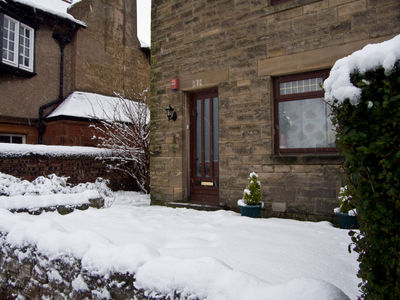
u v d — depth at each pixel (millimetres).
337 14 5105
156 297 1926
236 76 6195
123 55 15523
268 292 1562
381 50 1522
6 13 10953
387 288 1478
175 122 7164
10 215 3830
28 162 8398
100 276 2301
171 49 7277
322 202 5105
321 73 5402
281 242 3520
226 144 6277
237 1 6203
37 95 12281
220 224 4578
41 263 2910
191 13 6914
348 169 1668
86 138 12086
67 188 7309
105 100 13758
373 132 1524
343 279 2523
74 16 14617
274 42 5734
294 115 5664
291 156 5410
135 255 2205
